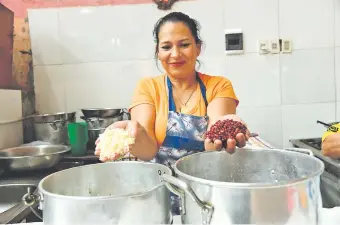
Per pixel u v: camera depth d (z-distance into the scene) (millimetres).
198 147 1043
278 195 479
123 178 718
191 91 1104
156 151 997
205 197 510
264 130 2000
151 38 1949
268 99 1983
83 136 1653
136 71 1970
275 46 1945
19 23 1914
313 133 1993
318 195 533
